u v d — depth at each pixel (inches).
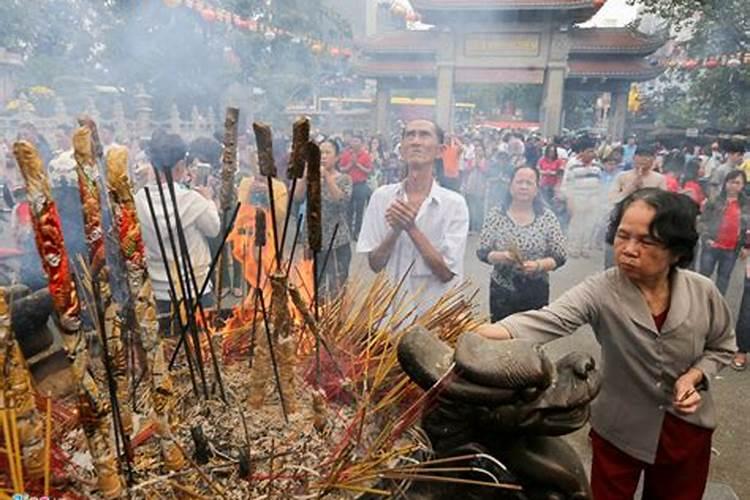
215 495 32.4
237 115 43.2
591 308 58.1
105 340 31.5
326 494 32.6
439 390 37.8
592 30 729.6
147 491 32.1
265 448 37.0
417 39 720.3
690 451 60.2
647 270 54.9
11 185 180.5
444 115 670.5
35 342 41.3
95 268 30.4
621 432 60.9
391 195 84.4
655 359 57.1
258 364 40.8
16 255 106.3
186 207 87.2
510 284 105.0
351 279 60.9
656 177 190.2
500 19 626.2
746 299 141.6
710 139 426.3
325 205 129.3
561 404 37.4
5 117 284.4
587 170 246.1
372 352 48.1
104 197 34.8
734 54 391.9
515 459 39.9
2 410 27.7
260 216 43.4
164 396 33.1
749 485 99.1
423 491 39.9
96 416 28.7
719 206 170.1
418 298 78.5
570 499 40.4
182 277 43.8
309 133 35.1
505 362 36.5
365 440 38.4
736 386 134.2
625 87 760.3
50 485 31.0
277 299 38.9
